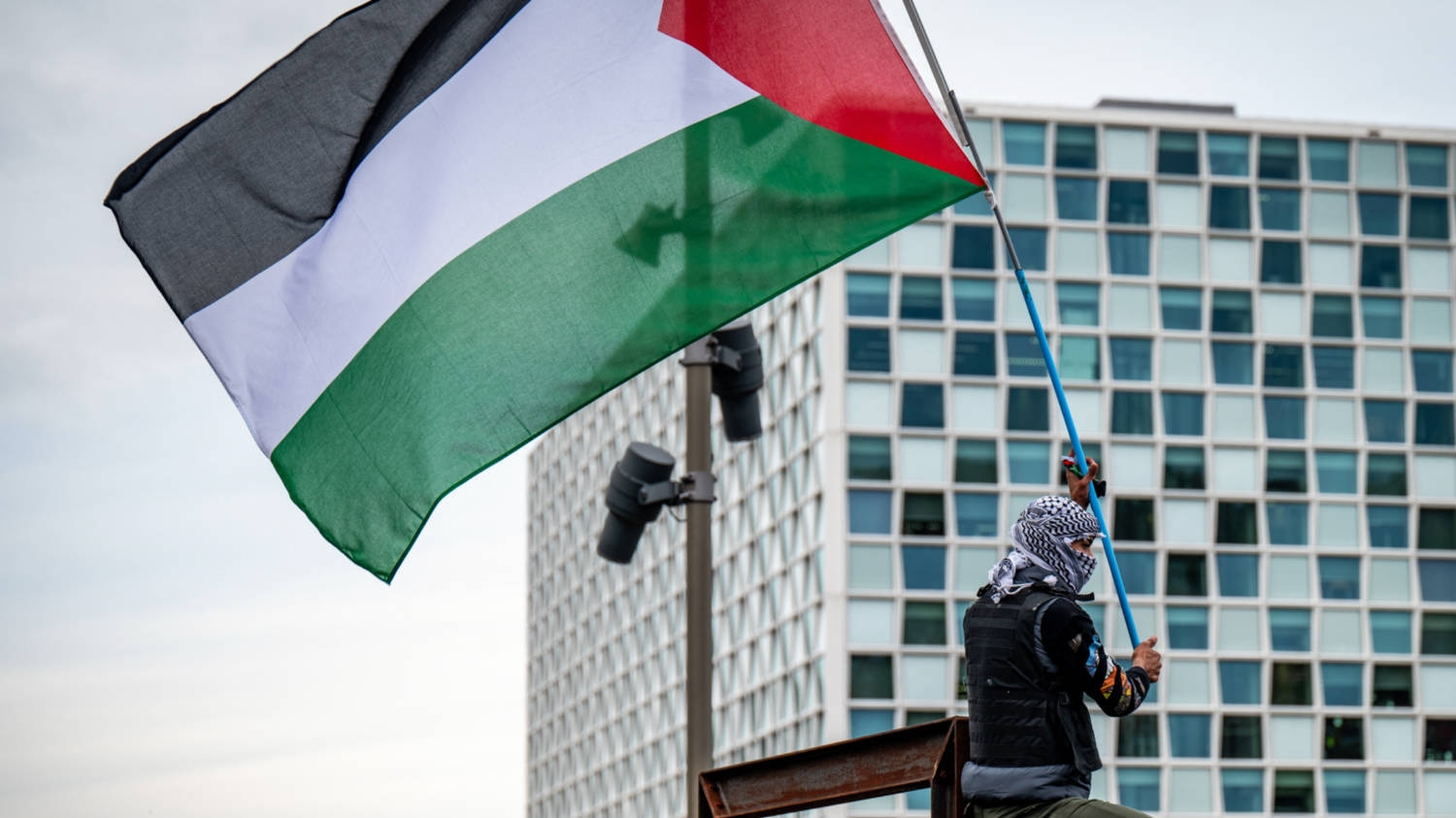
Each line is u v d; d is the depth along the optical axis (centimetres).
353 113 1133
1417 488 8444
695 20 1159
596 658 12231
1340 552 8375
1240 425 8388
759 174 1138
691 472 1502
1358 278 8525
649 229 1134
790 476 8656
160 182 1130
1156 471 8319
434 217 1134
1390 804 8225
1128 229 8425
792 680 8531
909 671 8069
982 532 8175
